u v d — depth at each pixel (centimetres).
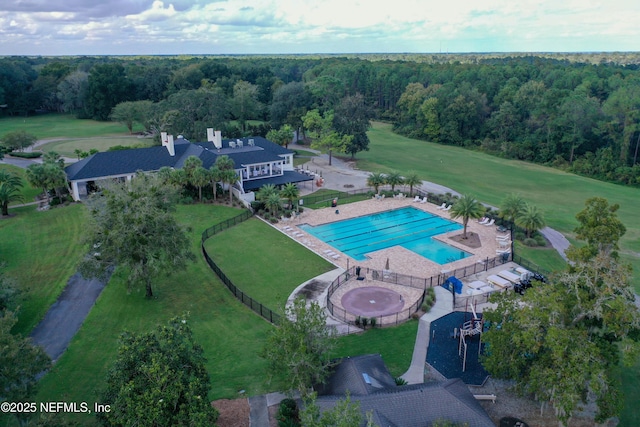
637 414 2720
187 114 9888
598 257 2577
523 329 2633
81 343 3334
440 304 3938
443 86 13975
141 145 9444
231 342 3359
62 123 13825
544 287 2638
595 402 2548
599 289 2538
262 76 16525
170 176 6281
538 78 15100
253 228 5684
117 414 2073
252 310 3819
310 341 2670
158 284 4234
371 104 16888
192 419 2036
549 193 7988
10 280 3522
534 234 5512
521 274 4381
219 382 2911
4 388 2067
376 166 9194
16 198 6475
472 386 2927
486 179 8775
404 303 3975
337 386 2650
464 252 5109
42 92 15288
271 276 4444
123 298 3981
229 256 4875
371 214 6331
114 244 3625
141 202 3809
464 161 10500
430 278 4256
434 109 13000
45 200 6506
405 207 6638
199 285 4231
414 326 3616
